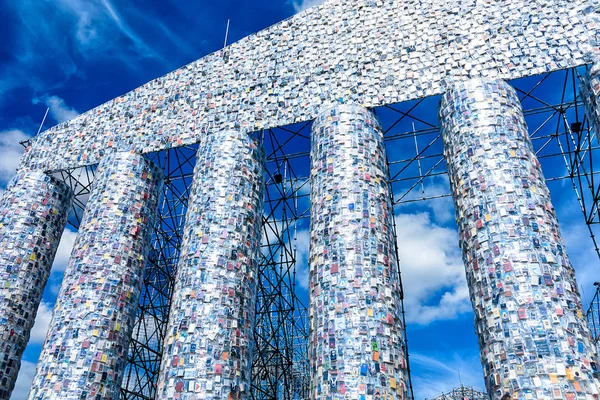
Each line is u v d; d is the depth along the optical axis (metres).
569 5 20.03
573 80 19.39
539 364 14.04
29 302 22.80
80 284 20.48
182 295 18.73
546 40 19.75
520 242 15.91
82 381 18.45
